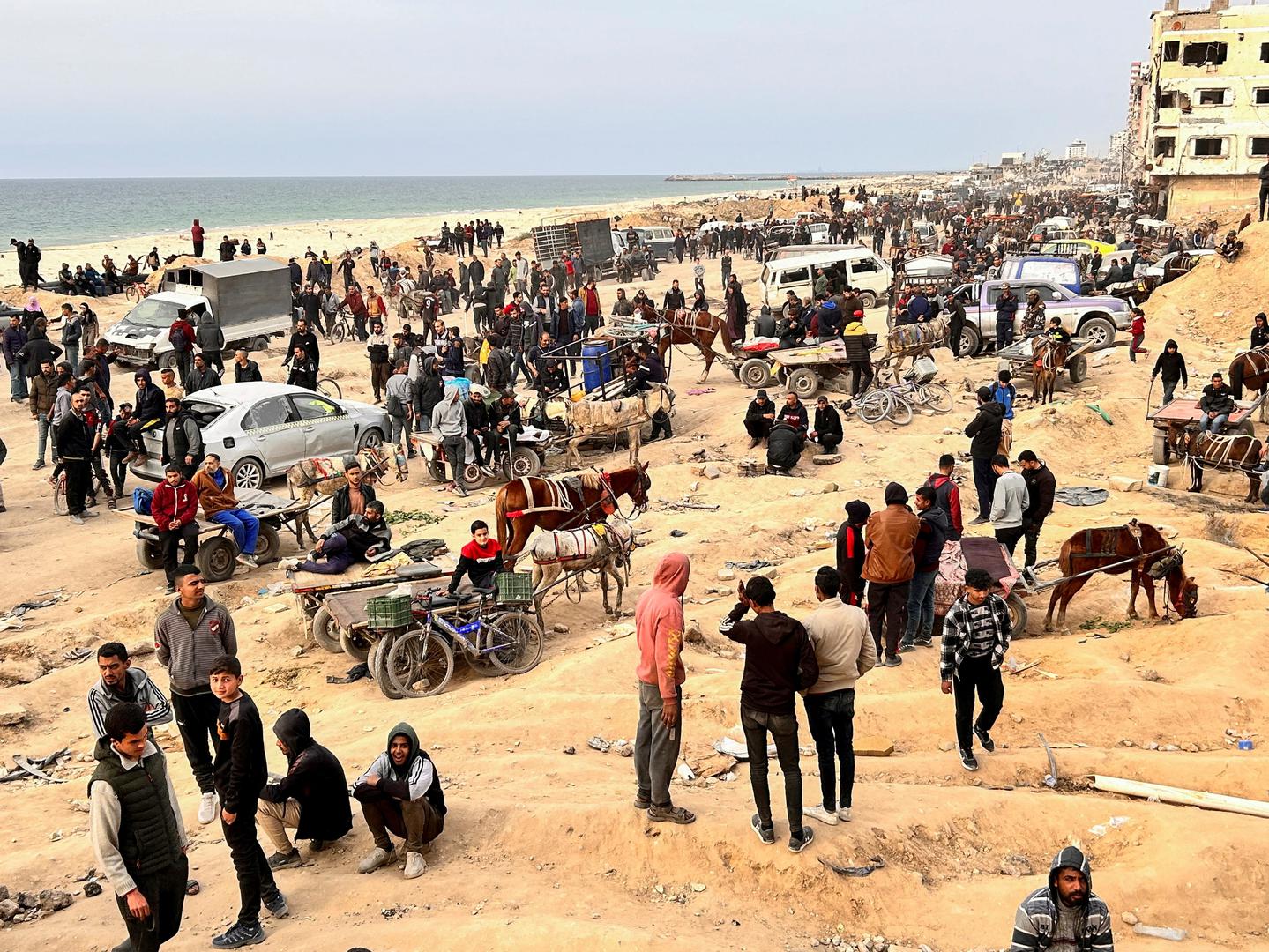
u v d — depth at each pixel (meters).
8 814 8.81
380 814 7.43
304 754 7.43
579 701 10.20
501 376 22.70
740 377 25.78
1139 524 11.91
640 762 7.68
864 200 83.94
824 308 25.23
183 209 171.00
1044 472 12.77
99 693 7.49
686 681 10.67
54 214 153.25
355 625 10.98
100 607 13.57
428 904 6.93
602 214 97.56
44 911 7.19
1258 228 32.75
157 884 5.67
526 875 7.31
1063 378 24.09
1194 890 7.29
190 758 8.49
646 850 7.45
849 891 7.07
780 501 16.98
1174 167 67.81
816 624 7.38
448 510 17.20
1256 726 9.74
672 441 21.42
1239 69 66.38
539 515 12.90
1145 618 12.30
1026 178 159.88
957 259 40.44
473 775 8.80
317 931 6.60
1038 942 5.37
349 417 19.39
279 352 31.73
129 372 28.06
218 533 14.42
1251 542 14.84
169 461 16.77
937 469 18.64
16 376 25.11
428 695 10.85
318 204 192.50
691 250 59.22
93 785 5.53
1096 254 40.31
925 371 22.50
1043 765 8.99
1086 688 10.11
